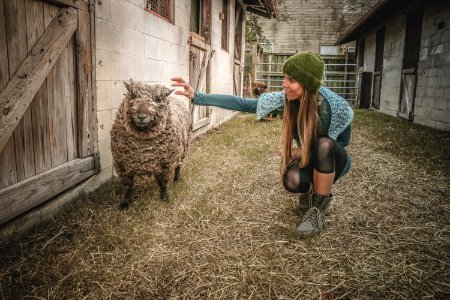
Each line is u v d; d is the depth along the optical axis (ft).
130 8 12.68
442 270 7.18
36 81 8.04
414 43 31.65
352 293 6.51
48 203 9.00
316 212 8.54
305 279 6.91
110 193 10.77
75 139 10.12
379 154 17.46
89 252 7.64
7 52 7.36
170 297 6.32
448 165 15.10
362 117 34.60
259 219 9.47
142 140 9.39
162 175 10.27
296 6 66.80
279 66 60.95
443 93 25.40
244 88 47.34
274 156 16.79
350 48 66.64
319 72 7.33
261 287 6.64
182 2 18.22
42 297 6.20
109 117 11.84
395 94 36.47
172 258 7.47
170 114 9.72
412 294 6.46
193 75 20.90
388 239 8.45
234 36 34.45
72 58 9.71
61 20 8.89
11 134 7.51
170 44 16.74
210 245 8.04
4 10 7.22
